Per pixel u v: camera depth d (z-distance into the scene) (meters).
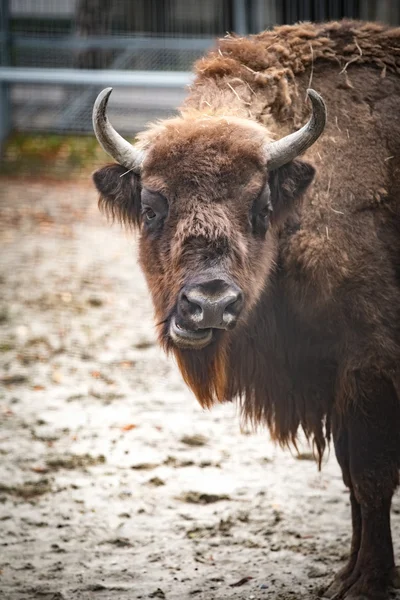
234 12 67.75
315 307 17.19
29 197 57.59
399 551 19.31
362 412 17.28
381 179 17.50
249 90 17.70
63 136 70.44
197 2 70.81
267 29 19.23
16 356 31.12
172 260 15.41
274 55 18.09
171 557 19.08
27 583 17.97
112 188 17.20
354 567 17.83
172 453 23.95
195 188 15.60
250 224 15.95
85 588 17.78
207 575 18.34
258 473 22.98
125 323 34.75
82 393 28.06
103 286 39.56
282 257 17.30
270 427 18.52
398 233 17.58
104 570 18.53
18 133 70.44
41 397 27.73
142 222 16.81
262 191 16.12
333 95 17.94
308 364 17.83
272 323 17.66
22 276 40.78
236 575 18.36
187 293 14.84
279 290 17.50
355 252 17.08
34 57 71.94
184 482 22.41
